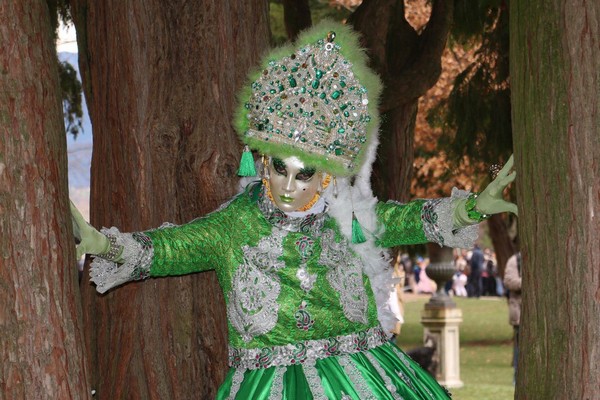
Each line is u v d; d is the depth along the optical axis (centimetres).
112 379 530
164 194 521
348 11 1228
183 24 527
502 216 2022
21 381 338
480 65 845
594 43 371
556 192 380
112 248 373
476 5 798
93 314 541
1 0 338
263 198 403
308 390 385
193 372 525
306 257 398
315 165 390
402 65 743
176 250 388
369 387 391
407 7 1381
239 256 400
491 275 3900
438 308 1319
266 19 541
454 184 1498
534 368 396
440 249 1315
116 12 528
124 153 527
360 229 411
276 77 395
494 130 846
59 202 349
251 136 396
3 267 336
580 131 373
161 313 524
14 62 339
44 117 346
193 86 523
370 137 412
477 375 1467
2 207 336
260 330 396
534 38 387
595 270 372
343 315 403
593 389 373
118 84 528
